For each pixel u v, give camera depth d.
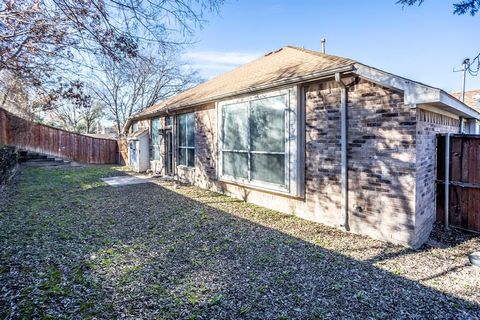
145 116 14.74
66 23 3.82
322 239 4.98
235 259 4.06
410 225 4.59
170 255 4.17
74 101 6.03
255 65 10.28
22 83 5.31
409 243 4.61
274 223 5.94
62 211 6.46
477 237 5.23
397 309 2.89
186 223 5.82
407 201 4.62
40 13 3.71
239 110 7.77
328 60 6.29
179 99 12.30
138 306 2.82
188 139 10.94
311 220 6.14
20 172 13.17
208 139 9.60
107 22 3.85
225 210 6.97
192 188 9.97
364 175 5.18
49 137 17.98
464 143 5.50
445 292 3.26
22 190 8.89
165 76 25.11
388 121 4.82
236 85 8.11
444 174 5.75
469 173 5.45
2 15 3.55
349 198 5.42
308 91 6.08
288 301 2.99
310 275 3.59
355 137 5.29
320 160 5.90
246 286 3.29
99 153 20.03
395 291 3.25
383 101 4.87
